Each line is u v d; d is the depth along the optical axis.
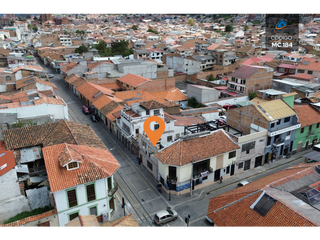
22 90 72.19
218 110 70.75
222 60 131.25
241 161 45.72
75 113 74.88
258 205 27.59
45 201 35.19
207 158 40.09
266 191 28.62
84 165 32.25
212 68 135.62
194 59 126.69
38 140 39.84
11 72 84.56
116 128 59.50
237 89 89.81
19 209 33.94
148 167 46.59
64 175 30.83
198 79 109.50
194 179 40.47
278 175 35.34
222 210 29.20
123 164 49.12
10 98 61.31
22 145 38.56
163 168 40.47
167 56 128.12
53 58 132.00
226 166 43.75
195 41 173.00
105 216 33.84
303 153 53.59
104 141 58.34
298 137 52.12
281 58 128.50
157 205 38.31
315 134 54.81
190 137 41.38
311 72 94.88
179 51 147.88
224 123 62.88
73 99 87.12
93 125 67.00
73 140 37.81
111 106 65.06
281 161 50.62
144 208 37.66
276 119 46.75
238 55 143.25
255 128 48.53
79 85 86.81
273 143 48.66
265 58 121.94
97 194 32.66
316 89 77.62
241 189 32.66
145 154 46.84
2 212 33.00
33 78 78.88
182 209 37.47
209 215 29.62
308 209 26.80
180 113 64.06
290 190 30.67
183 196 40.44
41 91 67.50
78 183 30.47
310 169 34.09
